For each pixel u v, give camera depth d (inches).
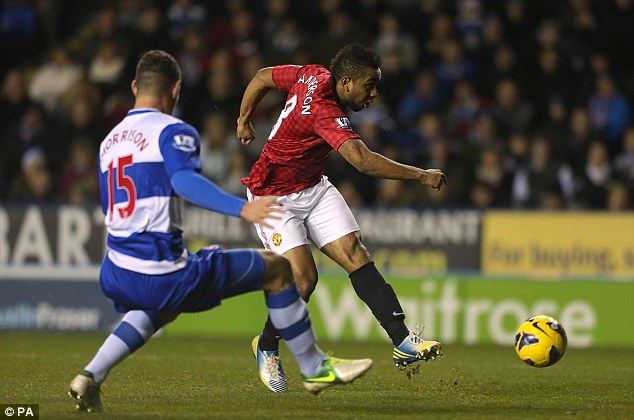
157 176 702.5
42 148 1974.7
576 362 1282.0
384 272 1648.6
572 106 1968.5
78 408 757.3
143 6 2231.8
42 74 2140.7
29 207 1700.3
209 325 1653.5
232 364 1159.6
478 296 1617.9
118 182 711.1
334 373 746.8
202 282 712.4
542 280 1611.7
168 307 716.7
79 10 2437.3
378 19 2156.7
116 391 897.5
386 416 748.0
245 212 666.8
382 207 1673.2
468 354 1370.6
